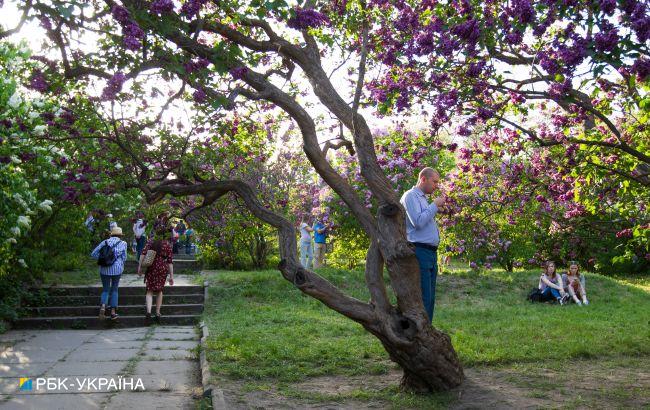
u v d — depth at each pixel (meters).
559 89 5.39
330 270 15.48
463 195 10.49
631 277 20.23
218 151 8.35
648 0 4.49
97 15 5.22
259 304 12.72
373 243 5.94
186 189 6.62
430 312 6.55
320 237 17.77
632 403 5.30
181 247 25.17
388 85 6.38
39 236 13.80
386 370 6.87
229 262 18.84
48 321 11.64
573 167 7.54
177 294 13.59
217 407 5.38
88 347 9.18
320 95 6.22
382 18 6.73
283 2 4.99
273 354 7.56
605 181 8.37
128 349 8.97
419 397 5.65
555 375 6.45
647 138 7.45
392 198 5.87
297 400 5.73
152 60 5.11
